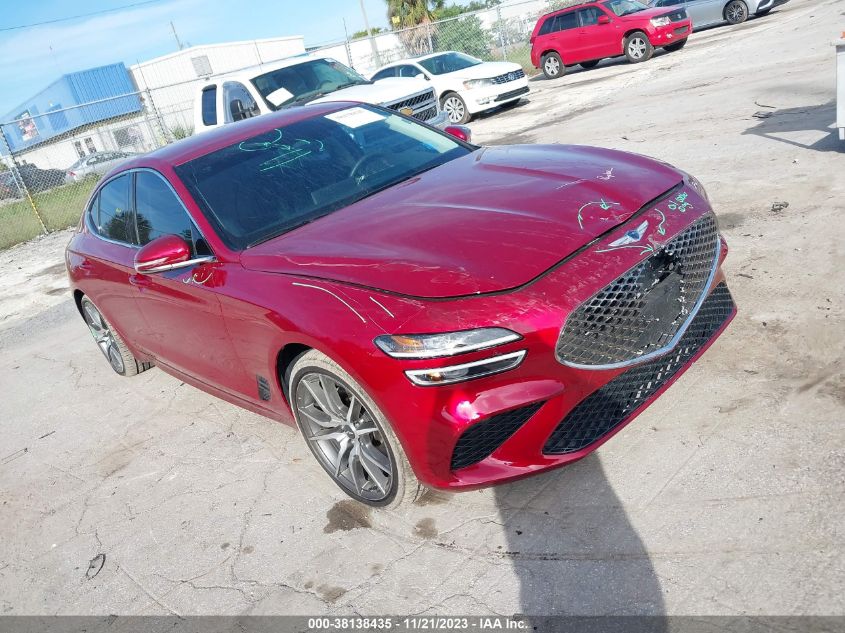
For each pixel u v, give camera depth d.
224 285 3.31
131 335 4.76
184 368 4.22
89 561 3.36
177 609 2.88
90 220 4.96
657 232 2.86
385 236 3.05
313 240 3.23
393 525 3.03
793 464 2.67
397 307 2.61
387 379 2.59
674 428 3.07
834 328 3.45
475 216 3.02
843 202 4.92
